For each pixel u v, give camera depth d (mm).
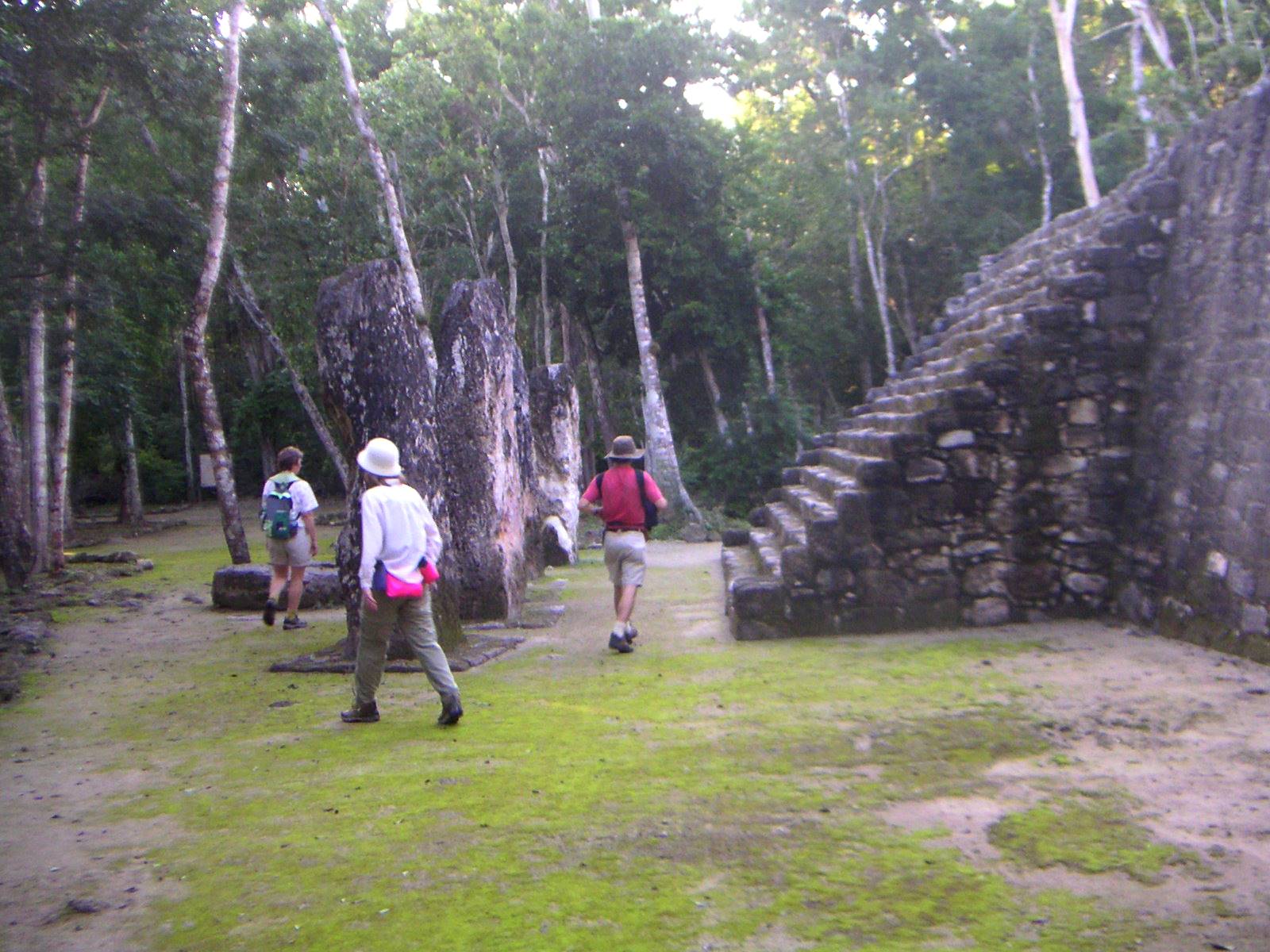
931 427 9117
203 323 16906
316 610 12625
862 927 3662
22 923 4016
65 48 15594
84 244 17812
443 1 30547
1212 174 8492
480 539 10766
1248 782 4852
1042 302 9602
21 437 25953
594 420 35688
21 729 7117
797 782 5234
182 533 29844
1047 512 9156
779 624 9172
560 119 28000
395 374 8844
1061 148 34344
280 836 4832
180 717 7297
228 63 16625
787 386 34562
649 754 5848
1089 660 7582
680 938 3652
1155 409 8820
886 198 37719
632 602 9016
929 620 9133
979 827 4508
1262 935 3457
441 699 6695
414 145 27547
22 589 15602
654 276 29938
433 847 4602
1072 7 25156
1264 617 7082
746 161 30031
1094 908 3717
